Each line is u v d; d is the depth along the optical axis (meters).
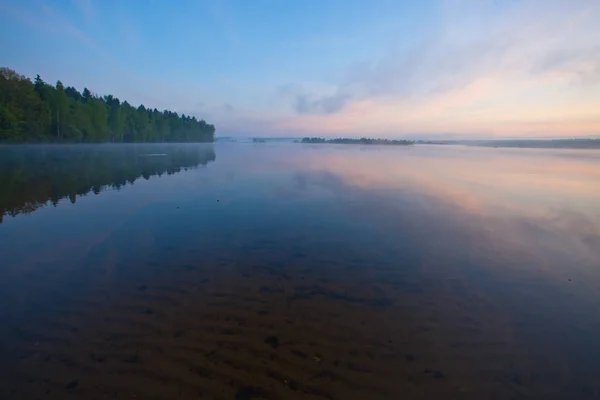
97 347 4.81
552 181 21.95
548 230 10.97
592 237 10.21
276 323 5.53
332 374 4.35
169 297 6.38
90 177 23.41
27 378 4.19
